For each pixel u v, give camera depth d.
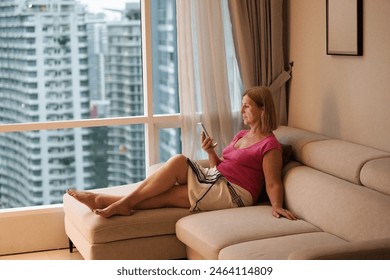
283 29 5.40
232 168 4.48
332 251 2.98
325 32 4.86
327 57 4.86
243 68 5.26
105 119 5.20
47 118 5.42
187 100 5.22
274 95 5.36
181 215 4.35
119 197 4.44
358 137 4.57
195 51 5.22
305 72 5.15
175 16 5.41
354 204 3.76
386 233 3.47
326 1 4.76
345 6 4.55
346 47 4.57
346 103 4.67
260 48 5.30
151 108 5.28
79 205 4.59
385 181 3.74
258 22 5.28
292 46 5.31
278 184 4.36
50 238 5.11
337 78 4.75
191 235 4.00
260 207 4.40
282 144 4.71
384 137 4.30
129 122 5.26
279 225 4.00
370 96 4.41
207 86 5.25
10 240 5.02
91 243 4.22
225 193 4.41
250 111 4.53
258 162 4.47
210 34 5.17
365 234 3.59
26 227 5.05
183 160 4.45
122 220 4.25
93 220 4.25
